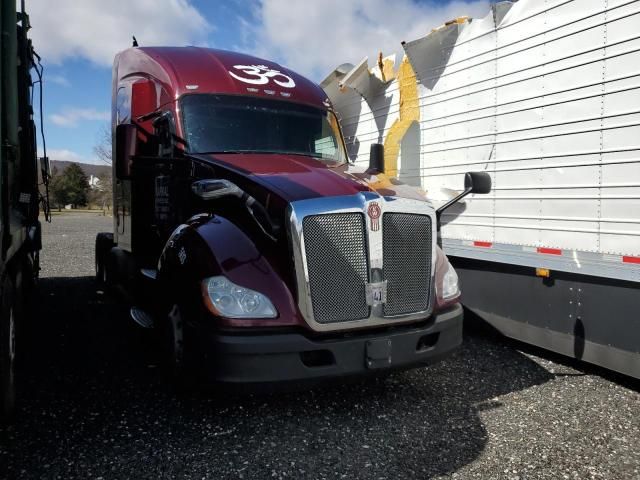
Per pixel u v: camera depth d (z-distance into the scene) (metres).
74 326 6.04
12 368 3.59
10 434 3.36
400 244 3.67
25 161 5.32
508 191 4.90
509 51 4.84
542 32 4.53
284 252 3.48
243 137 4.92
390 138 6.29
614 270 4.02
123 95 5.97
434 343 3.85
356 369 3.46
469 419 3.71
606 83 4.02
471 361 4.93
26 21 5.05
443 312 3.93
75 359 4.87
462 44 5.36
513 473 3.00
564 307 4.55
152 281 4.53
